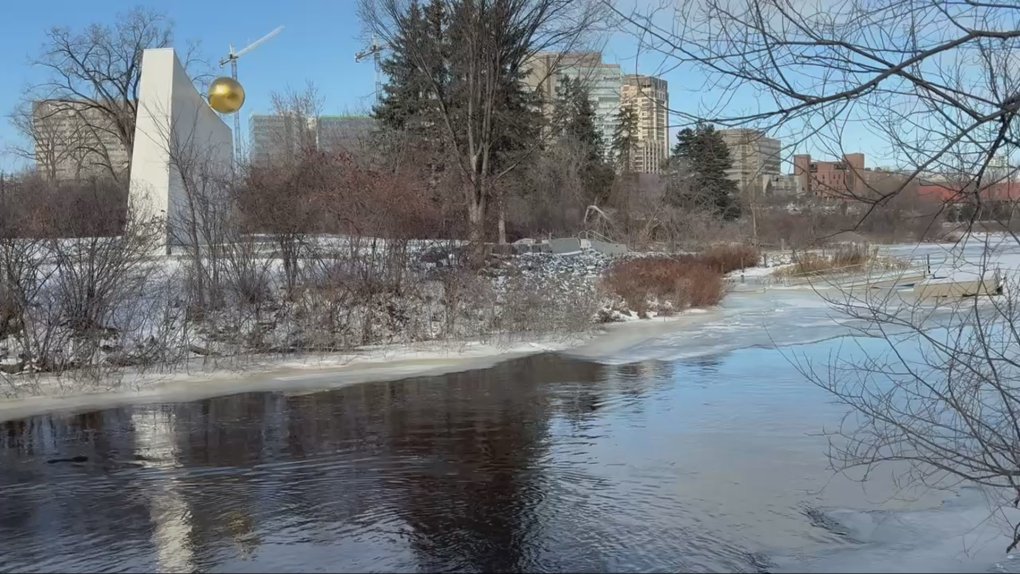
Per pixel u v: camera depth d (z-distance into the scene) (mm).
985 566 5949
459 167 31047
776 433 9961
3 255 14602
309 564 6152
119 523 7109
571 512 7262
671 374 14648
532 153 42125
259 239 18531
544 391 13227
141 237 17062
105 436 10492
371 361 16422
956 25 4617
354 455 9359
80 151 57156
